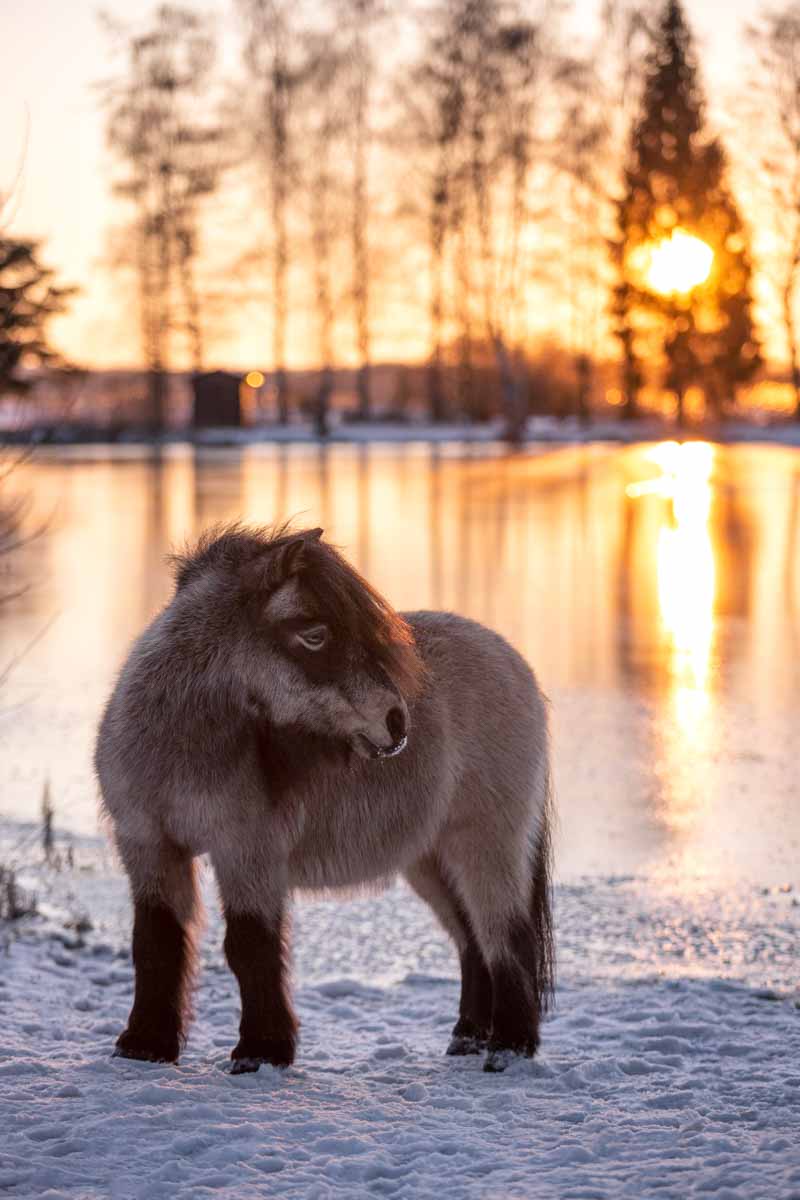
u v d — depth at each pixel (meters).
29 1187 4.18
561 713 12.85
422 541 25.95
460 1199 4.07
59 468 47.00
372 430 67.81
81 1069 5.32
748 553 24.36
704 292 64.00
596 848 9.13
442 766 5.71
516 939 5.84
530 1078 5.53
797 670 14.84
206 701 5.21
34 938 7.78
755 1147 4.47
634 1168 4.31
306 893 5.93
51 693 13.73
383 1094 5.20
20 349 9.43
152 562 23.81
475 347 71.25
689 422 67.75
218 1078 5.29
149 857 5.43
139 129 63.25
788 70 59.53
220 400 69.44
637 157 62.34
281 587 5.17
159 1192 4.13
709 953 7.43
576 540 26.14
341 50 62.41
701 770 10.95
